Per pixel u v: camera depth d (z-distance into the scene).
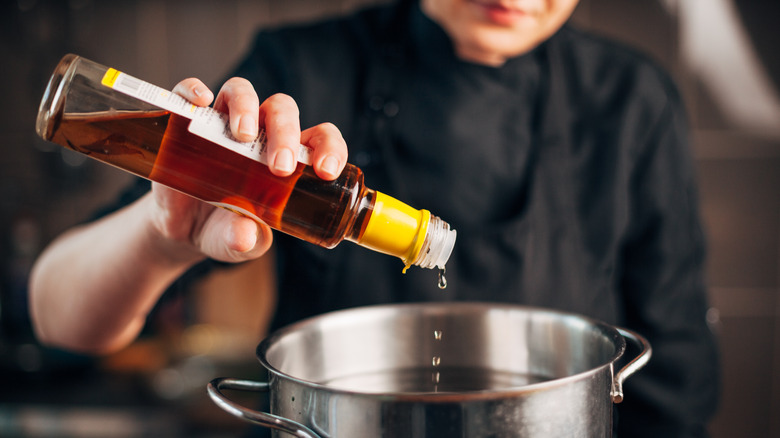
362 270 0.86
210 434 1.64
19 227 1.92
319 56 0.95
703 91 2.00
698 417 0.92
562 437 0.39
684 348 0.94
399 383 0.57
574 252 0.90
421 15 0.90
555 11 0.77
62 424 1.64
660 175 0.96
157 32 2.13
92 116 0.49
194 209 0.58
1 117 2.11
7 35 2.08
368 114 0.92
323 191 0.50
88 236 0.73
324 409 0.39
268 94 0.93
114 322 0.73
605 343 0.48
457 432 0.38
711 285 2.04
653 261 0.97
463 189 0.90
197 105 0.48
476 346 0.57
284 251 0.89
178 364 1.83
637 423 0.92
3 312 1.82
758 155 2.00
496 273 0.86
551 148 0.91
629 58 0.99
